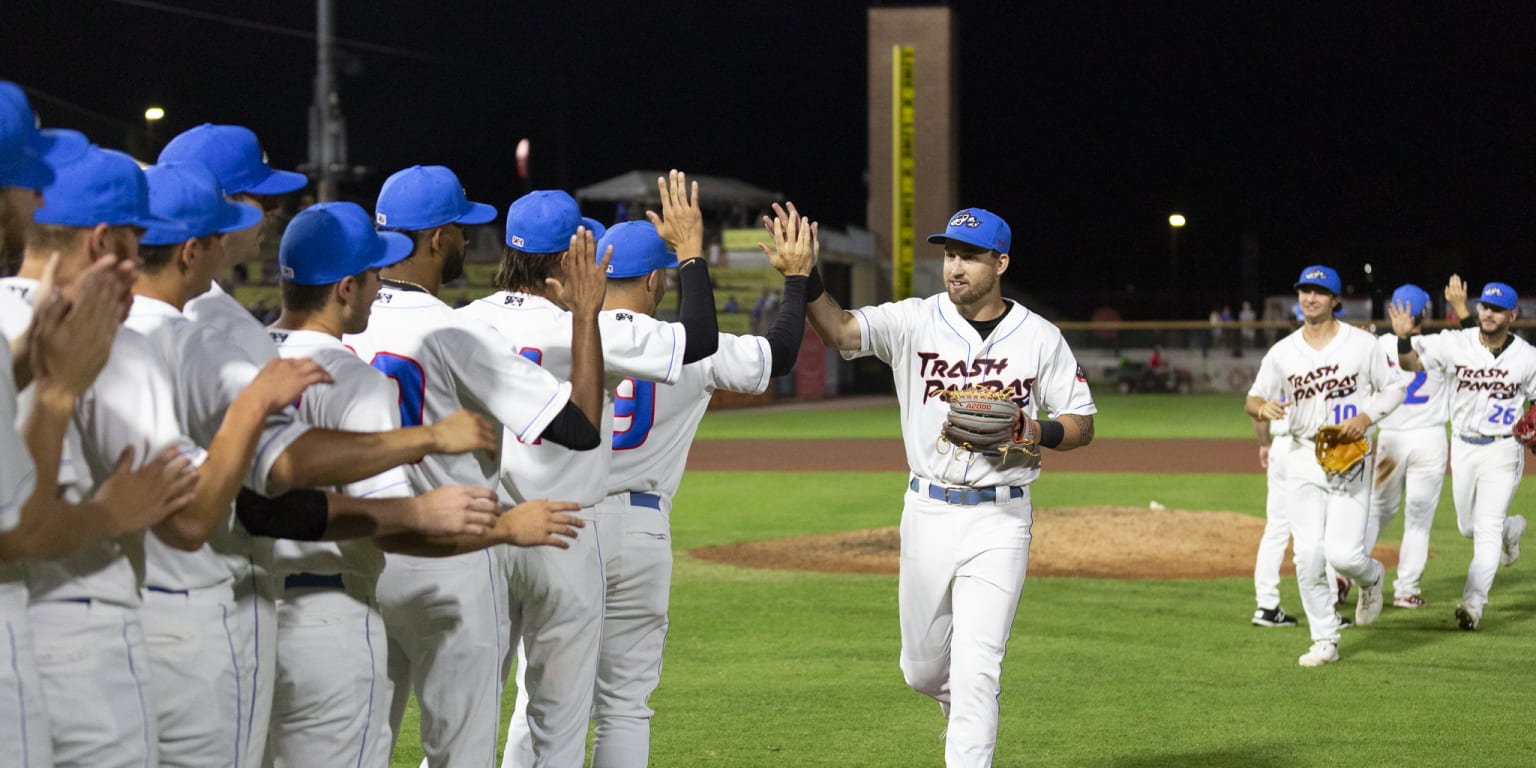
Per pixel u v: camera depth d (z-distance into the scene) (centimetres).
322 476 395
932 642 654
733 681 887
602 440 550
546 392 480
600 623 555
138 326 396
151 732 373
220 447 364
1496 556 1073
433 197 514
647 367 537
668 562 602
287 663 446
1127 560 1370
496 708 505
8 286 362
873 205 5159
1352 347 938
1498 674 915
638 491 593
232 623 406
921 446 641
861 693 855
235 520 409
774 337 600
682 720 792
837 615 1105
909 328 652
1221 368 4934
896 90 4259
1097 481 2131
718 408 3984
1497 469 1098
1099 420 3519
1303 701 841
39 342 331
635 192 4962
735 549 1455
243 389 393
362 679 456
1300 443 955
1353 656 970
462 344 487
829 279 5066
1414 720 795
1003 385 639
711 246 4984
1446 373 1134
